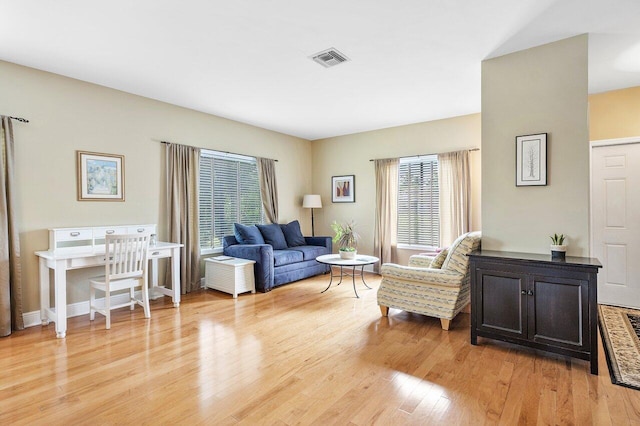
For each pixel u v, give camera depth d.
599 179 3.87
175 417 1.83
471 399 1.99
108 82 3.68
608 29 2.58
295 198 6.50
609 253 3.82
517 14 2.37
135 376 2.28
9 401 1.98
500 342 2.86
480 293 2.76
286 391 2.09
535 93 2.85
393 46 2.85
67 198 3.53
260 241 5.15
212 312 3.69
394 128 5.72
